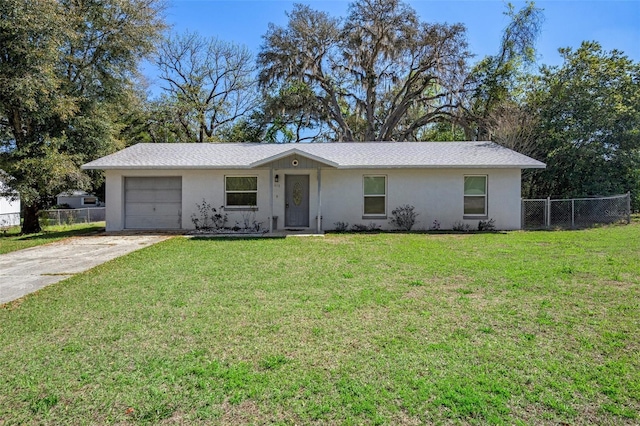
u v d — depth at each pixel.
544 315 4.36
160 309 4.71
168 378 3.01
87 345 3.66
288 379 2.98
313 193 14.04
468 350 3.47
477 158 13.78
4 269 7.29
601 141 16.17
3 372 3.13
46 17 13.52
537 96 18.38
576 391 2.79
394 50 24.19
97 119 16.23
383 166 13.30
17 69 13.16
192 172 13.96
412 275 6.38
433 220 13.90
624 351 3.43
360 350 3.50
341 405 2.64
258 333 3.92
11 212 21.88
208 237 11.76
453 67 23.34
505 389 2.81
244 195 14.11
